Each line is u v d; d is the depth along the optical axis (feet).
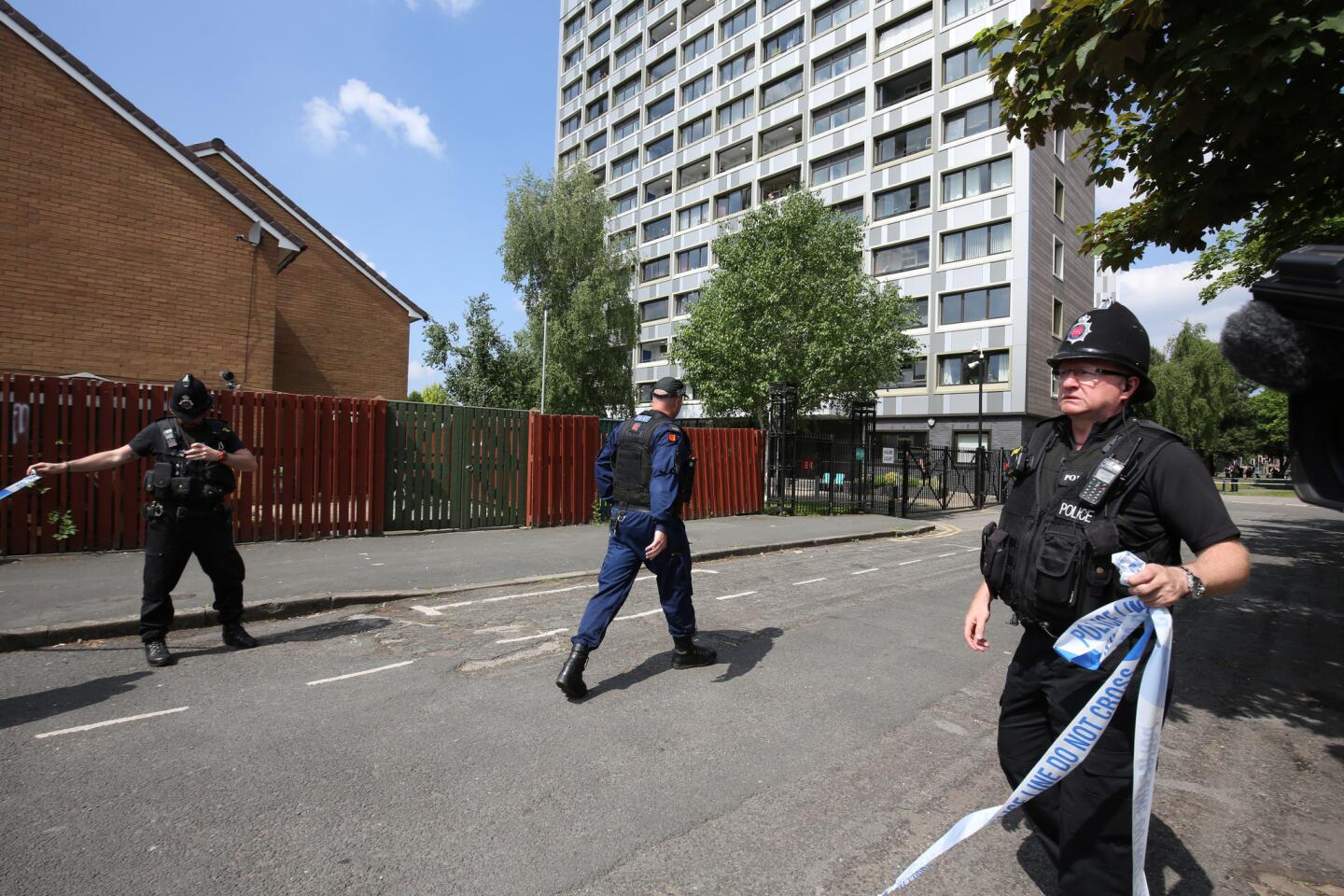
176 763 10.22
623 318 104.32
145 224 34.45
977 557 33.73
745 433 47.91
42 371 31.40
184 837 8.35
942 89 101.81
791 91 124.36
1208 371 139.54
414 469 32.89
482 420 35.01
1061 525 6.62
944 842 5.80
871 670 15.26
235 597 15.57
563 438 37.83
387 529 32.09
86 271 32.68
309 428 29.58
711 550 31.30
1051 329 101.24
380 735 11.35
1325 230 20.36
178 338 35.35
